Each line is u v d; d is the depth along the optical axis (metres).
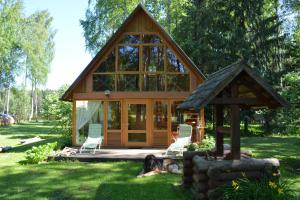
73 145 17.34
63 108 20.14
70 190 8.48
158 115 17.31
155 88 17.48
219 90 6.39
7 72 38.72
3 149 16.09
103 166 11.81
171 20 30.27
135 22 17.78
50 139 21.67
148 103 17.33
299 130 12.38
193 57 25.27
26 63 41.81
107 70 17.67
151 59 17.66
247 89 7.01
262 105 6.89
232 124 6.66
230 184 6.49
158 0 29.52
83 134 17.41
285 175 9.91
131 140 17.25
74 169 11.23
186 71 17.47
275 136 24.72
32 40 42.66
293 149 16.45
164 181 9.30
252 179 6.59
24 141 20.52
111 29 31.42
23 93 48.41
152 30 17.75
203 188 6.87
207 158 7.39
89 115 17.52
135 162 12.66
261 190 6.14
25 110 53.81
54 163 12.36
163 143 17.16
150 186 8.77
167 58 17.62
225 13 25.80
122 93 17.39
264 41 25.20
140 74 17.58
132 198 7.71
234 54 24.94
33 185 8.99
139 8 17.52
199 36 25.62
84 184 9.11
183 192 8.07
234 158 6.66
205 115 25.55
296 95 11.45
